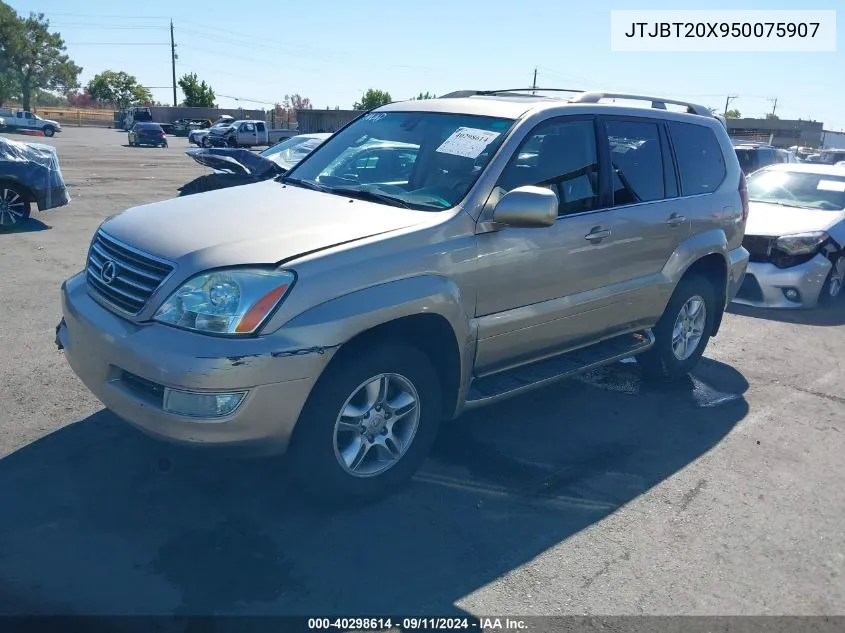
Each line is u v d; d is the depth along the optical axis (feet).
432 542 11.61
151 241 11.66
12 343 19.06
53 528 11.23
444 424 15.96
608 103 16.61
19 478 12.55
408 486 13.23
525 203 12.54
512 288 13.67
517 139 13.93
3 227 35.76
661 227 16.94
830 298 28.94
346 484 11.96
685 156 18.28
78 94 333.01
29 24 269.03
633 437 16.07
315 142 42.75
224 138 137.18
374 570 10.82
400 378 12.24
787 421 17.57
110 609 9.61
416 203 13.34
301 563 10.84
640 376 19.88
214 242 11.29
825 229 27.76
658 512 13.05
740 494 13.92
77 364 12.04
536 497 13.21
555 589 10.72
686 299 18.51
